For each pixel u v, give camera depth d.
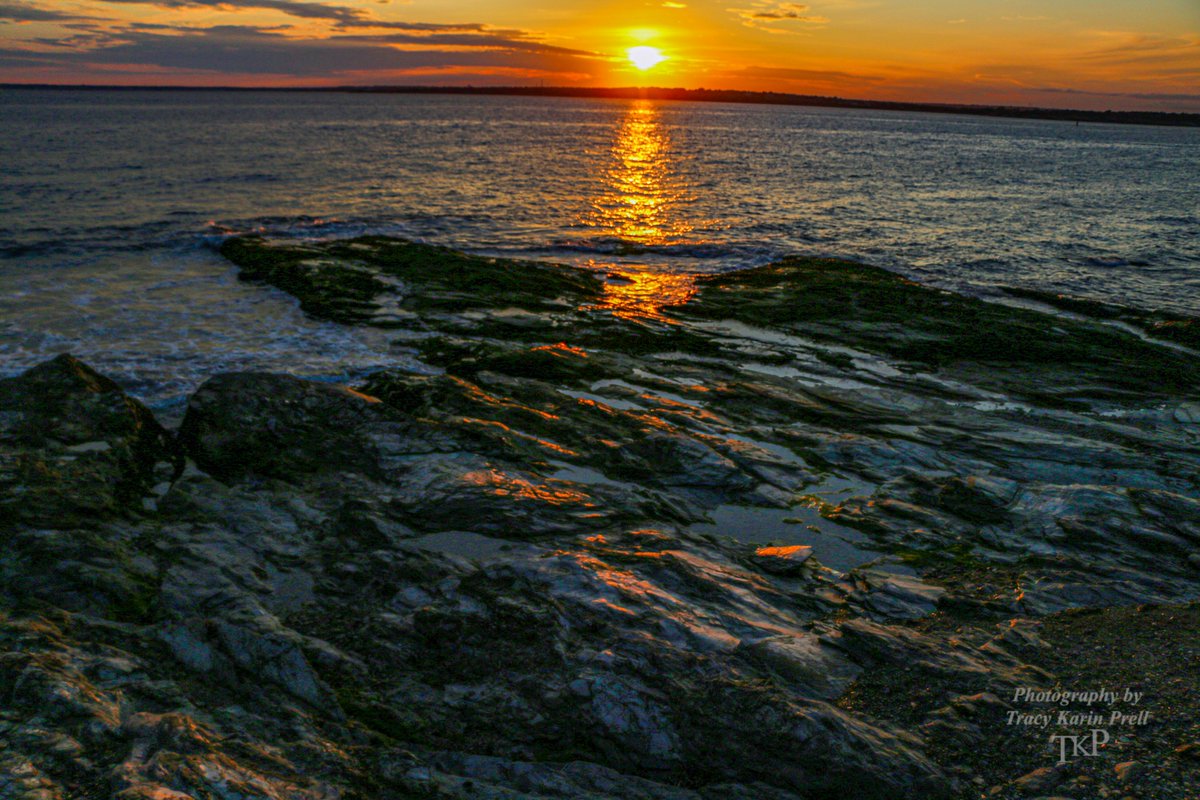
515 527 11.32
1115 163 97.94
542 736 7.29
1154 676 8.12
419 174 59.53
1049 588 10.29
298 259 27.44
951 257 33.56
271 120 140.38
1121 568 10.77
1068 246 36.88
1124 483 13.53
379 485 12.55
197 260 28.78
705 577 10.07
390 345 20.25
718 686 7.42
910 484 13.48
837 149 111.75
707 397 17.38
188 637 8.16
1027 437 15.32
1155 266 32.69
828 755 6.60
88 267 27.27
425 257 27.88
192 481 12.52
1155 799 6.31
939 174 74.25
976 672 8.23
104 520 11.00
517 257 32.47
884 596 10.14
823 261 29.33
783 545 11.67
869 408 16.83
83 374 14.15
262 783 5.93
